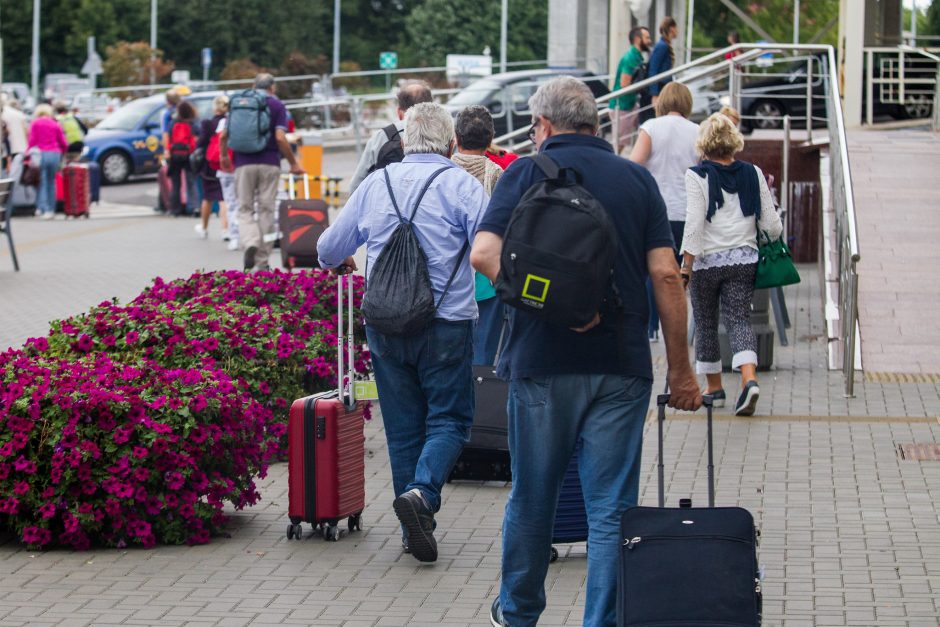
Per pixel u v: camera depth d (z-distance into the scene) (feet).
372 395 38.75
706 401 28.22
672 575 25.52
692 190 51.52
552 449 27.40
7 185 97.25
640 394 27.50
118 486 36.88
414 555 34.99
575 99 27.91
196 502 37.81
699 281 52.65
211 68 459.32
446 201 35.27
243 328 48.01
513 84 157.79
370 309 34.88
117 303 49.78
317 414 37.55
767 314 62.18
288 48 462.60
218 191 118.01
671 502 41.16
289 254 71.10
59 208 144.56
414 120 36.19
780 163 99.19
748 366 51.96
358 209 35.88
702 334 53.36
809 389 58.03
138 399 37.60
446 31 426.10
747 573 25.50
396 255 35.04
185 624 31.40
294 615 31.99
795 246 99.86
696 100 124.77
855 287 56.13
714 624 25.23
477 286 47.34
